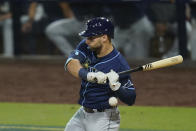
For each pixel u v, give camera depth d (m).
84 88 17.92
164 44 60.28
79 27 61.06
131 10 60.09
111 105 16.78
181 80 51.28
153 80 51.16
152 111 36.91
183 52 59.62
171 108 38.38
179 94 44.41
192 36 59.66
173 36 59.97
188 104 40.25
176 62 18.16
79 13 60.81
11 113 35.88
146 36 60.38
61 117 34.47
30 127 31.00
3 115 35.06
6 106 38.78
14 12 62.34
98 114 17.89
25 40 63.03
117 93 17.08
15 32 62.72
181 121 33.53
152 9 59.97
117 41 60.47
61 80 51.28
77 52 17.97
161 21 60.09
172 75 54.16
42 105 39.31
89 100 17.83
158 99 42.09
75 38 61.38
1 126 31.19
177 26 59.62
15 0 61.91
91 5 60.34
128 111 36.72
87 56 17.88
